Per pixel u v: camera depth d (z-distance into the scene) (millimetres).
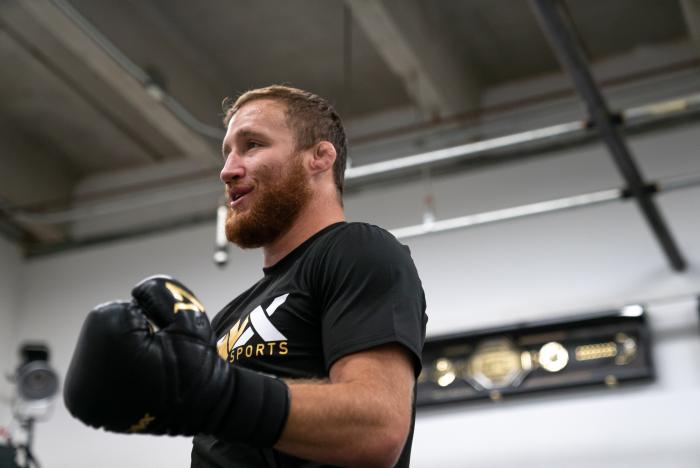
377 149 7238
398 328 1475
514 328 6285
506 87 7191
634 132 6621
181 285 1406
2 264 8016
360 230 1623
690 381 5879
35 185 7992
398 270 1552
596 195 5492
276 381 1360
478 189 6891
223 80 7246
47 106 7539
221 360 1337
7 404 7617
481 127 6969
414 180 7109
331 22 6613
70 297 7926
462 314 6551
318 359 1562
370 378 1416
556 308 6340
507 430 6133
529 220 6676
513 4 6480
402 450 1534
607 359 6035
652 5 6512
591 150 6695
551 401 6117
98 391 1265
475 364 6324
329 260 1588
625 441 5852
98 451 7129
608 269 6344
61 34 6203
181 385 1282
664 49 6801
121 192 8086
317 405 1347
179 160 8055
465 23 6703
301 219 1755
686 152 6445
